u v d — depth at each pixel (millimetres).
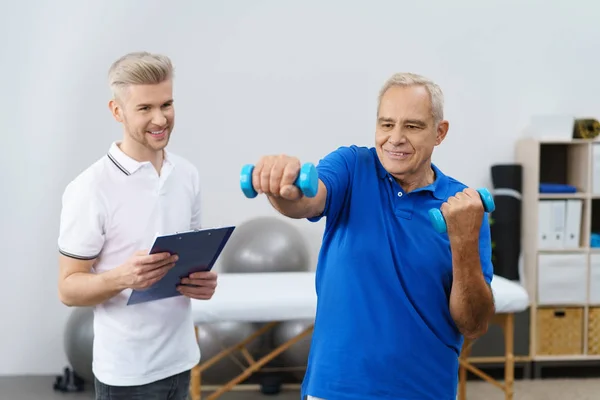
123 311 1982
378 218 1597
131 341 1986
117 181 1978
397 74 1597
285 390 4176
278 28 4492
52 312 4406
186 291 2027
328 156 1654
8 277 4363
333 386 1580
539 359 4344
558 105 4660
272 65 4508
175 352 2061
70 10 4332
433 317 1597
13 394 4062
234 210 4543
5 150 4320
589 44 4656
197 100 4477
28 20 4301
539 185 4363
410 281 1583
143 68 1895
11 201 4340
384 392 1564
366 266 1581
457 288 1555
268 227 4195
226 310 3320
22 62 4309
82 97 4367
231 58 4477
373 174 1634
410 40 4570
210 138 4500
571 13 4629
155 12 4406
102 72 4375
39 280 4387
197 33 4445
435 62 4586
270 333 3941
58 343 4422
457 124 4617
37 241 4371
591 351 4422
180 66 4449
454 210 1479
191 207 2172
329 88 4555
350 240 1591
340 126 4578
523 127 4648
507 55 4617
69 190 1966
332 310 1604
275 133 4543
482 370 4492
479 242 1649
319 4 4504
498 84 4621
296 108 4543
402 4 4547
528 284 4406
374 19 4543
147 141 1953
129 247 1989
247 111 4512
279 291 3502
